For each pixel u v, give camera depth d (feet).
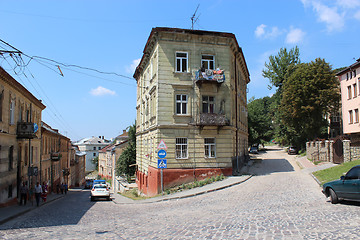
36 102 95.86
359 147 76.02
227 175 79.41
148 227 31.73
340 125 166.71
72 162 186.70
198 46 81.41
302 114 135.64
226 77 82.48
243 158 111.45
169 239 25.39
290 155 156.04
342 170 64.64
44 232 31.04
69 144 183.11
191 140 78.69
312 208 36.50
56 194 121.80
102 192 85.30
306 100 133.90
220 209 41.14
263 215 33.88
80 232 30.53
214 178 74.59
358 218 29.14
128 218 39.99
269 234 24.93
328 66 134.51
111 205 64.54
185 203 51.67
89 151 378.73
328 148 93.81
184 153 78.54
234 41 85.30
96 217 42.96
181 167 77.51
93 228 32.91
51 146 124.36
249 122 182.09
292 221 29.58
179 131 78.33
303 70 137.39
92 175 346.13
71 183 194.90
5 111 66.13
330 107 134.62
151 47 89.61
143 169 107.76
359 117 104.63
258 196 50.16
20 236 28.96
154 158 81.97
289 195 48.67
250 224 29.40
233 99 89.45
